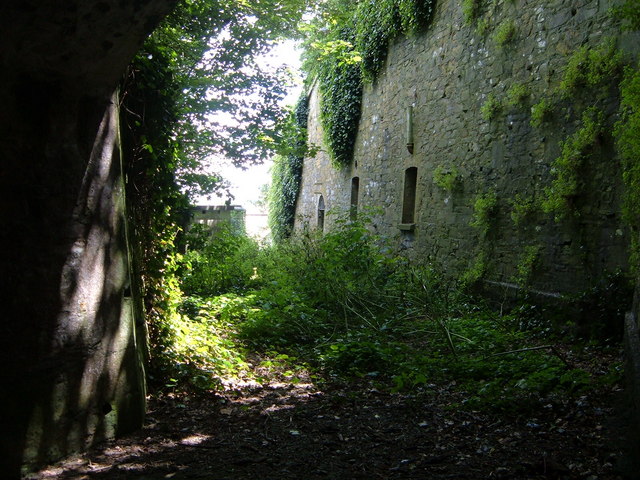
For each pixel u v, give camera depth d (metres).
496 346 6.04
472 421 3.93
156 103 4.49
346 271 7.91
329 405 4.33
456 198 9.80
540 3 7.58
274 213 25.53
